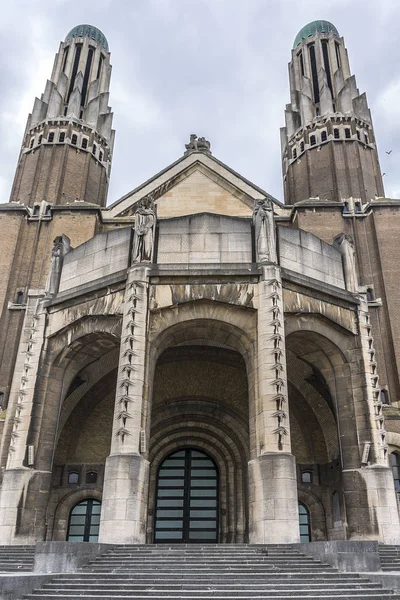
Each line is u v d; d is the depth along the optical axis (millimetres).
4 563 16391
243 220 23047
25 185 38000
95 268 23734
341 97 42219
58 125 40531
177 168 35969
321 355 23922
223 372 28250
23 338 26375
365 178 37719
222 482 26797
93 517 26172
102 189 41031
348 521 20797
